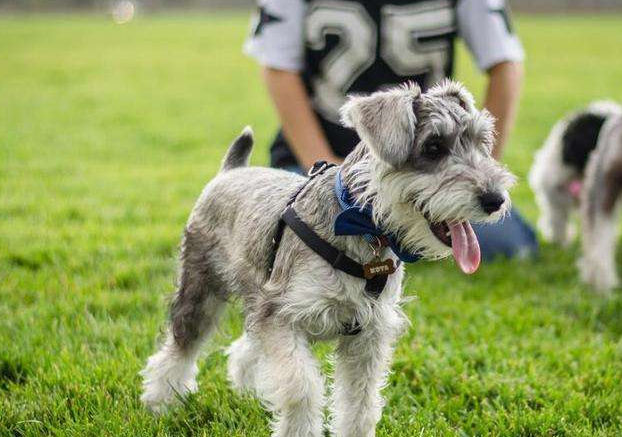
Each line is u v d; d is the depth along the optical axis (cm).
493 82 813
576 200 1118
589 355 664
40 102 2208
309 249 458
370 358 489
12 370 600
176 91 2575
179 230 979
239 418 545
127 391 570
